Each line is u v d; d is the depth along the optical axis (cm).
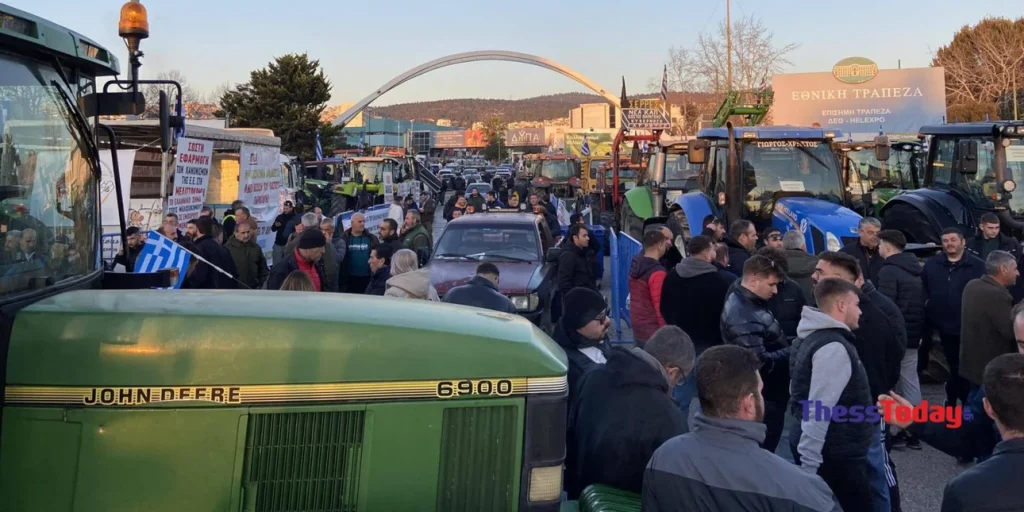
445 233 1070
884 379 455
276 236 1300
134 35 378
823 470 394
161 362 266
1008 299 553
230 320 273
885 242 640
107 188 797
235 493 266
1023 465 259
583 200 2533
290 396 270
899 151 1552
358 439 274
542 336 315
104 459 263
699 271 566
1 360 263
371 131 9850
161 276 412
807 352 395
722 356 286
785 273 564
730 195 1069
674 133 3550
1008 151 977
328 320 280
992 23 4006
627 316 939
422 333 284
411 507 277
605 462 346
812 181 1076
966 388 652
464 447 282
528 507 284
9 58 291
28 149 299
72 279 328
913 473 576
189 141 1172
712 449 274
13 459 262
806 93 2652
